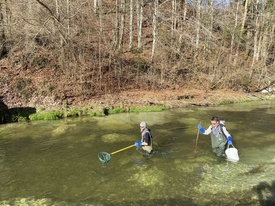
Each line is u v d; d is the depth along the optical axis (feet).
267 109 46.73
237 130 33.30
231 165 22.85
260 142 28.81
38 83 43.34
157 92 53.83
